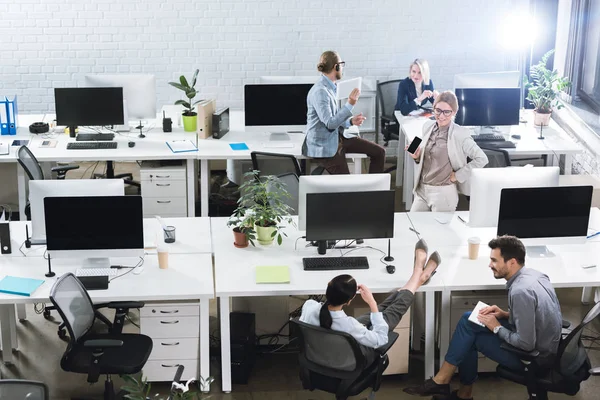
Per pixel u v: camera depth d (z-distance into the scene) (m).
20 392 3.69
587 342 5.41
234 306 5.28
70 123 7.07
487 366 5.02
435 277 4.88
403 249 5.25
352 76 8.62
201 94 8.64
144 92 7.25
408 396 4.87
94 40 8.37
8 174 7.06
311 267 4.97
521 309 4.33
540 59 8.27
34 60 8.38
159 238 5.38
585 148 7.36
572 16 7.72
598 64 7.63
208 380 4.35
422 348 5.35
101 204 4.81
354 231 5.05
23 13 8.21
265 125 7.10
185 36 8.41
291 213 6.08
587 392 4.90
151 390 4.93
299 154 6.76
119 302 4.67
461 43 8.55
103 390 4.91
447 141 5.66
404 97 7.86
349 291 4.21
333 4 8.38
